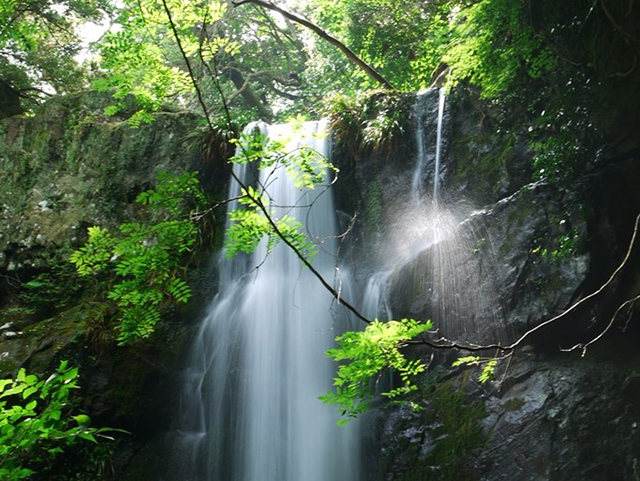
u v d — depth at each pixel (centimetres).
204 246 1225
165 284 498
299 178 487
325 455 1030
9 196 1356
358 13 1638
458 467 899
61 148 1385
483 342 978
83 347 1077
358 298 1147
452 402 959
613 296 925
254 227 439
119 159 1348
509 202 1016
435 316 1025
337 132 1290
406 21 1614
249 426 1096
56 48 1964
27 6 1747
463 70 1112
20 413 331
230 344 1153
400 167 1255
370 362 443
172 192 483
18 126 1422
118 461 1059
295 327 1141
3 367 1043
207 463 1079
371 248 1211
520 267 970
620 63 932
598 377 879
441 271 1040
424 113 1278
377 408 1013
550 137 998
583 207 950
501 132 1150
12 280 1288
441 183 1202
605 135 965
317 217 1241
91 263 496
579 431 843
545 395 892
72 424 995
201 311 1180
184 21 477
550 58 1002
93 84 535
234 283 1205
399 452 960
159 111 1424
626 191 959
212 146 1291
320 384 1091
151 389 1098
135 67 525
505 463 870
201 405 1123
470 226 1039
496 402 930
